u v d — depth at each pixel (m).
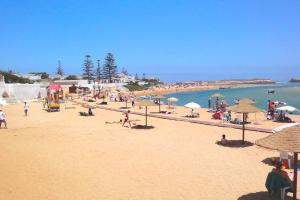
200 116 33.66
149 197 11.09
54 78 136.38
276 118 29.83
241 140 20.83
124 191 11.70
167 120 31.19
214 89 163.88
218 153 17.34
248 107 19.58
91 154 17.31
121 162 15.65
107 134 23.50
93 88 97.50
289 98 73.94
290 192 10.95
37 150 18.34
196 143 20.02
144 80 182.50
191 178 13.11
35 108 44.94
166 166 14.90
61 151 18.06
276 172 10.92
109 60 128.88
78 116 35.00
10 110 41.81
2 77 62.09
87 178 13.23
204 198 10.96
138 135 23.03
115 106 47.59
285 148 9.91
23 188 12.10
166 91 127.94
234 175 13.45
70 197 11.19
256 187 12.00
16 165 15.23
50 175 13.66
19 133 24.11
